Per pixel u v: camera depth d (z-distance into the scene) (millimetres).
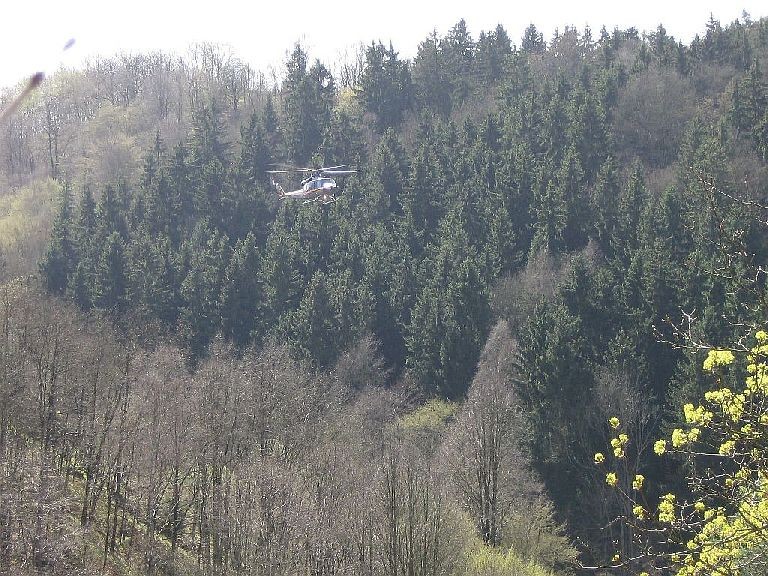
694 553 17547
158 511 58812
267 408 63531
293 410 65000
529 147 104312
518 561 52281
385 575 45656
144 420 59312
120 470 58031
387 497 46969
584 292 76938
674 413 64875
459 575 49688
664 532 17938
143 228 106062
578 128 105125
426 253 94125
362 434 66375
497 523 58594
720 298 68750
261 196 108875
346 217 102562
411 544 45062
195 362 88125
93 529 55938
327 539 47656
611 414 67125
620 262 82312
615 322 75812
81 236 105062
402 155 113125
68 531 50781
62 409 63156
